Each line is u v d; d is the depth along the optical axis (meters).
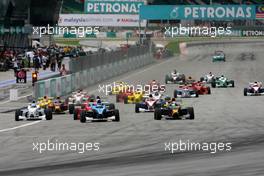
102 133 73.06
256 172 41.75
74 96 112.12
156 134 70.75
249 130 72.88
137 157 52.34
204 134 69.56
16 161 52.00
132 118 92.00
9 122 90.44
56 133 74.19
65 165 48.72
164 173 42.81
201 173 42.16
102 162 49.91
